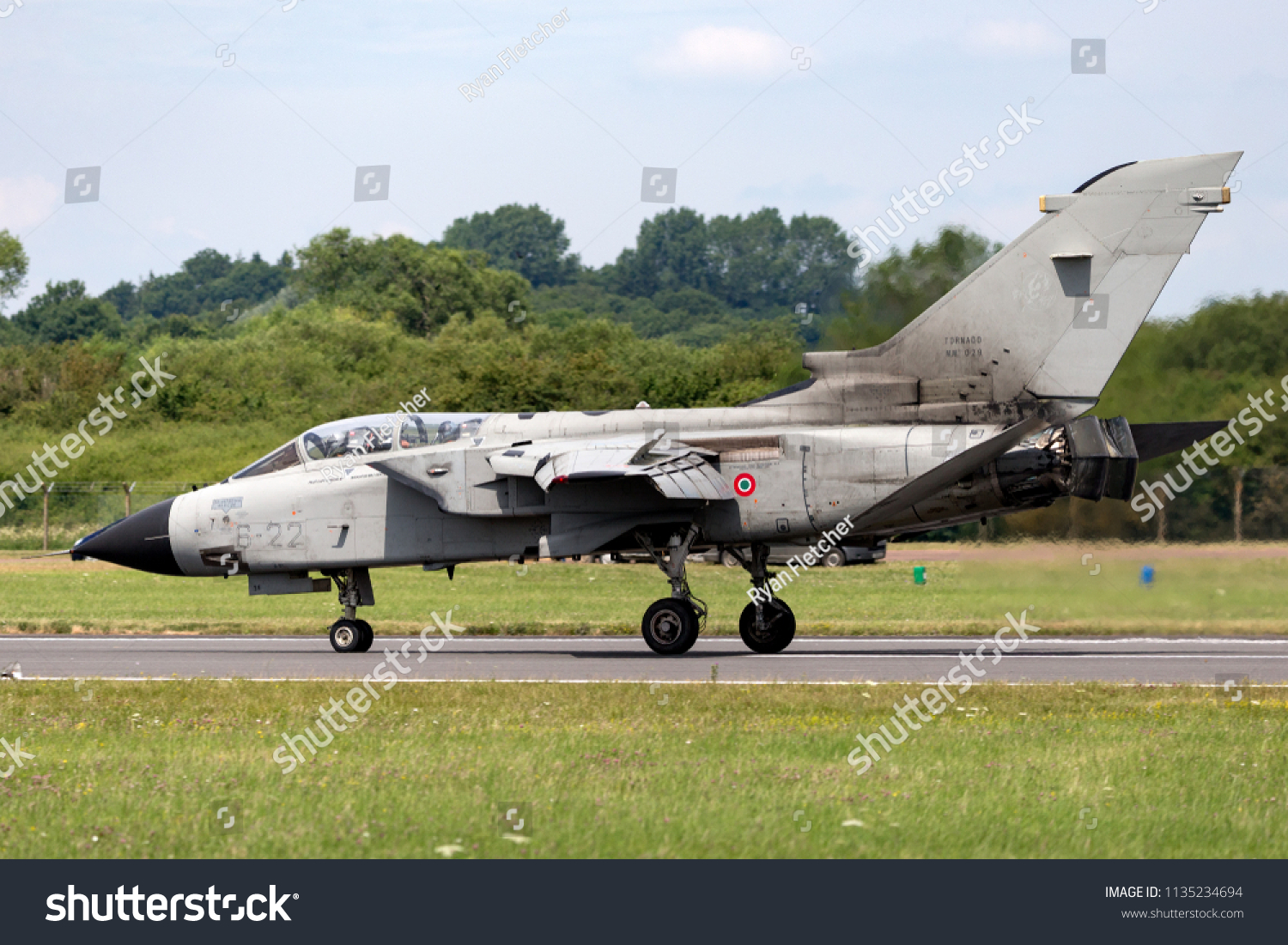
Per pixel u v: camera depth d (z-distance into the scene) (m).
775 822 23.25
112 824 23.53
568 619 73.44
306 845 22.17
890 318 97.31
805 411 53.44
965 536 131.00
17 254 177.25
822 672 45.94
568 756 28.83
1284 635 62.66
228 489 58.47
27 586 101.31
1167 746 30.33
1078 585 73.50
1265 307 93.31
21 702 38.00
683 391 140.12
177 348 189.62
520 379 141.62
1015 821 23.69
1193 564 75.25
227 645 61.31
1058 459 50.69
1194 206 48.53
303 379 175.88
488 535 55.84
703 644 60.12
